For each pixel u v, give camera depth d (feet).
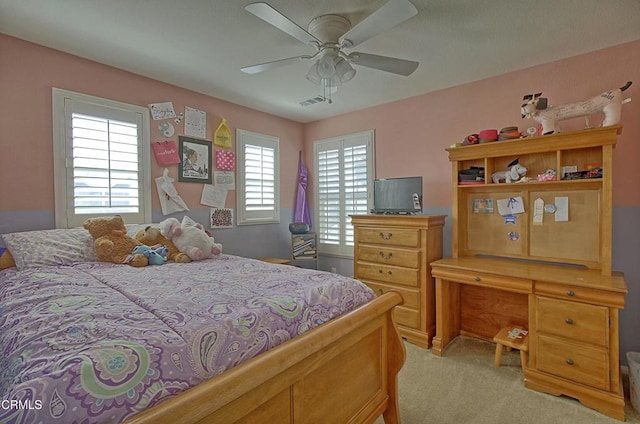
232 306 3.97
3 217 7.30
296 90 10.78
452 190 9.60
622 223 7.79
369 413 5.09
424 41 7.59
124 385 2.56
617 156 7.82
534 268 7.97
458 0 6.05
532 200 8.75
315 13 6.45
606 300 6.24
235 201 12.19
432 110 10.95
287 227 14.15
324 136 14.08
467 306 10.02
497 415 6.17
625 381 7.21
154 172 9.84
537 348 7.05
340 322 4.37
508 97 9.40
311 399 4.00
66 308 3.80
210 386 2.80
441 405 6.49
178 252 8.01
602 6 6.22
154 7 6.27
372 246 10.30
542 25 6.90
